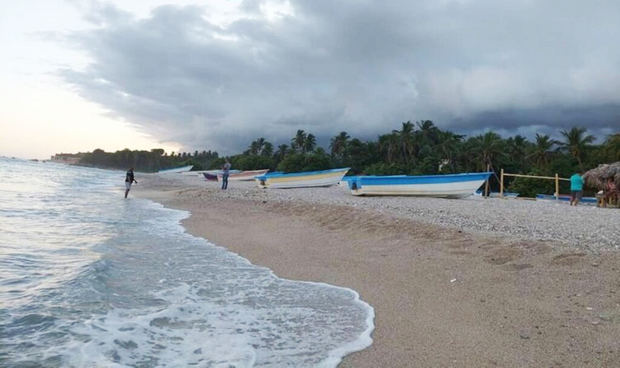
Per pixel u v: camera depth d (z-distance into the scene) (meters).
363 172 83.75
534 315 5.11
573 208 15.38
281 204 17.62
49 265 7.60
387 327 5.04
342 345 4.49
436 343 4.54
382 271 7.59
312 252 9.51
